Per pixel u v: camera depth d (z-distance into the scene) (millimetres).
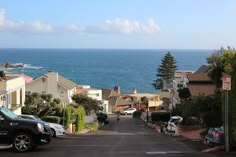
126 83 197750
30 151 17516
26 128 17062
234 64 16844
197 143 23047
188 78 61188
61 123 40000
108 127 62219
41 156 16094
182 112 49719
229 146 17438
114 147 20172
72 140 25438
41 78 69625
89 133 41406
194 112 42562
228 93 17000
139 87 185125
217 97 38781
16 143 17078
